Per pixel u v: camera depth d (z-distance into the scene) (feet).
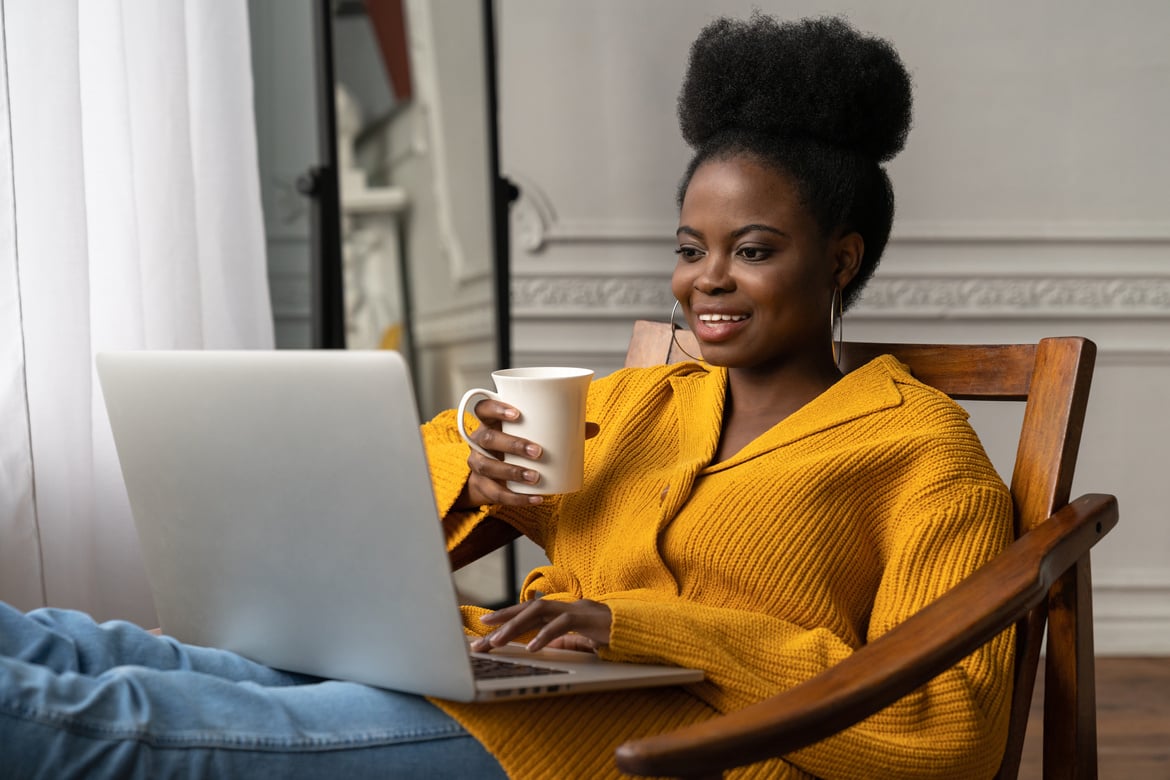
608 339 8.11
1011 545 3.00
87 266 4.94
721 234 3.55
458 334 7.89
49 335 4.85
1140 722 6.72
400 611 2.62
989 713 2.99
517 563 8.20
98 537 5.28
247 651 3.11
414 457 2.46
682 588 3.45
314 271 6.65
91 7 5.13
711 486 3.49
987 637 2.57
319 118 6.63
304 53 7.40
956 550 3.15
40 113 4.81
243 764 2.55
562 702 2.85
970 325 7.88
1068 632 3.28
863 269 3.83
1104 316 7.81
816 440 3.46
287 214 7.29
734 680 2.88
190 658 2.95
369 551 2.62
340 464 2.58
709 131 3.78
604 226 8.02
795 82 3.57
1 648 2.70
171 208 5.39
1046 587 2.83
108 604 5.32
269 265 7.22
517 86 7.94
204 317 5.76
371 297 7.70
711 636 2.94
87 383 4.96
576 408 3.32
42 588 4.83
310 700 2.73
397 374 2.43
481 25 7.66
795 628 3.14
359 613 2.71
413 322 7.79
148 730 2.46
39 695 2.40
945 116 7.73
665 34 7.90
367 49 7.65
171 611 3.26
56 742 2.39
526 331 8.11
